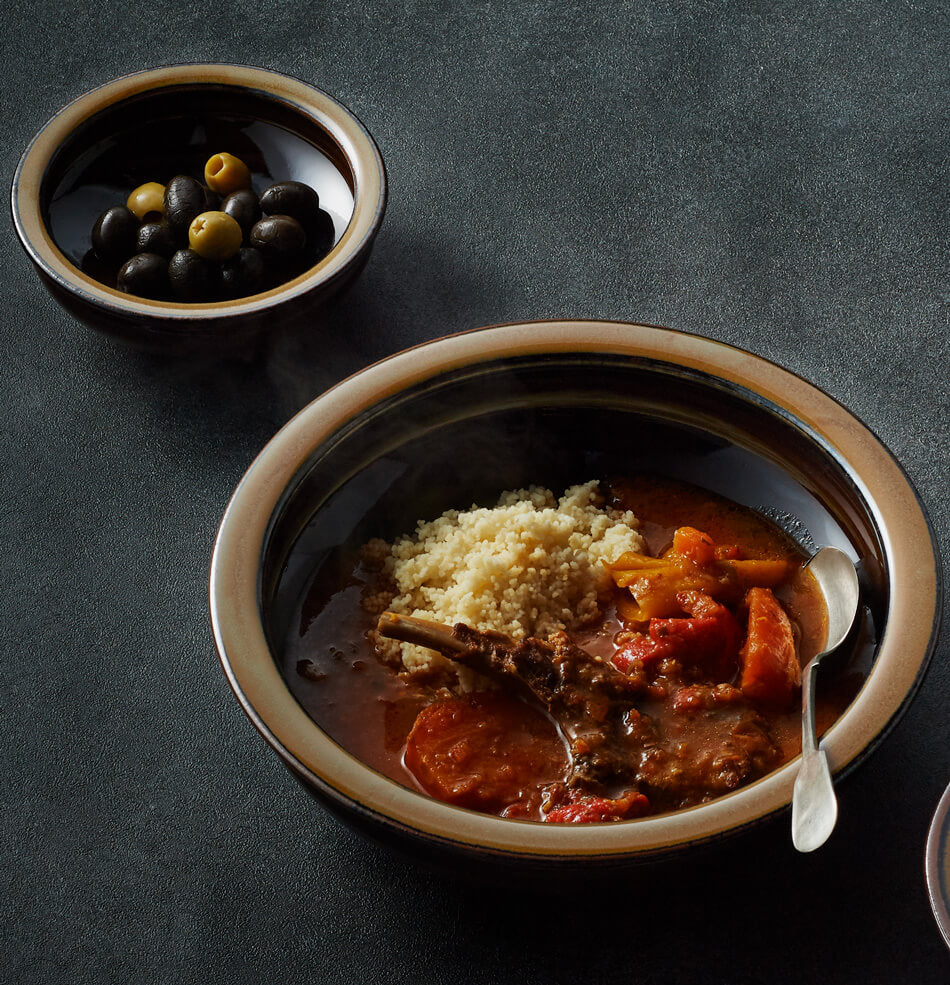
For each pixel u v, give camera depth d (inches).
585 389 35.7
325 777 31.4
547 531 35.3
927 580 32.9
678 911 33.4
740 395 34.9
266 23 46.1
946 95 44.0
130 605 37.0
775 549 35.3
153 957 33.5
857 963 33.0
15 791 35.0
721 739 33.0
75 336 40.4
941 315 40.2
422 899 33.7
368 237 38.6
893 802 34.3
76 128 40.3
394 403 34.9
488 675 33.9
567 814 32.4
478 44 45.5
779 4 46.0
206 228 38.7
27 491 38.3
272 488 33.8
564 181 42.7
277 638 34.0
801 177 42.6
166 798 34.9
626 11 46.0
